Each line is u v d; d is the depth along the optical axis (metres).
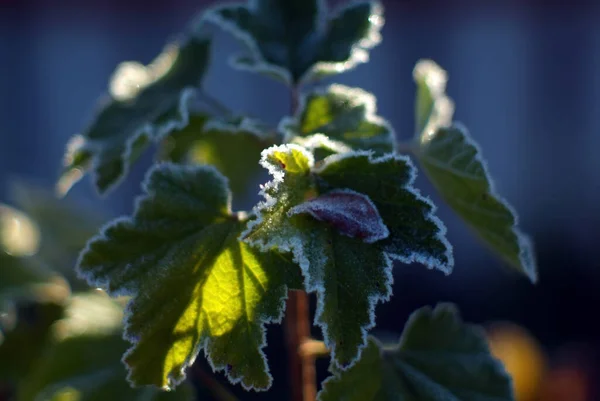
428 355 0.42
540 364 0.71
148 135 0.42
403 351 0.42
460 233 1.16
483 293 1.14
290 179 0.37
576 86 1.18
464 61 1.18
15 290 0.48
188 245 0.38
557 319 1.07
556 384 0.72
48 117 1.18
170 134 0.46
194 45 0.45
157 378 0.37
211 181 0.39
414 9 1.16
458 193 0.41
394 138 0.40
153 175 0.39
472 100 1.19
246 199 0.50
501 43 1.17
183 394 0.43
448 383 0.42
